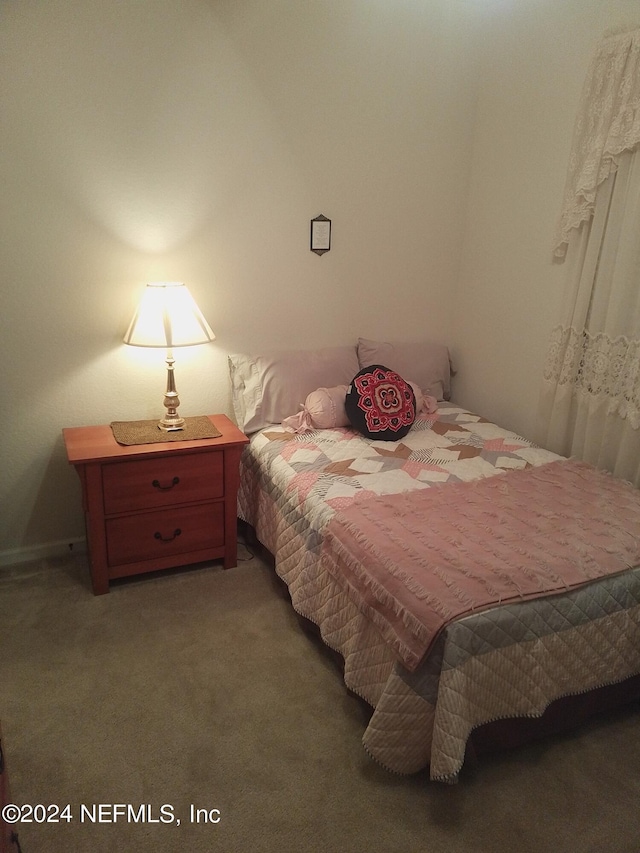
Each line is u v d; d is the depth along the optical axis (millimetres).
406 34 2768
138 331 2320
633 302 2256
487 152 2980
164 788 1545
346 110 2748
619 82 2211
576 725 1743
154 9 2299
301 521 2113
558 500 2039
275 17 2500
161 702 1820
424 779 1592
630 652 1700
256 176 2648
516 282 2879
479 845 1418
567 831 1457
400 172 2953
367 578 1679
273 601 2342
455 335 3330
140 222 2486
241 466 2736
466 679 1443
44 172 2281
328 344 3045
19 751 1636
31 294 2375
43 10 2141
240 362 2785
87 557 2621
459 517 1902
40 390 2480
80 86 2258
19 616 2203
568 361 2529
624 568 1660
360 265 3002
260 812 1487
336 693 1880
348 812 1492
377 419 2582
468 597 1496
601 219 2332
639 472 2301
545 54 2582
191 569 2551
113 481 2238
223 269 2697
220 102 2500
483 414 3184
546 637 1546
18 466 2516
